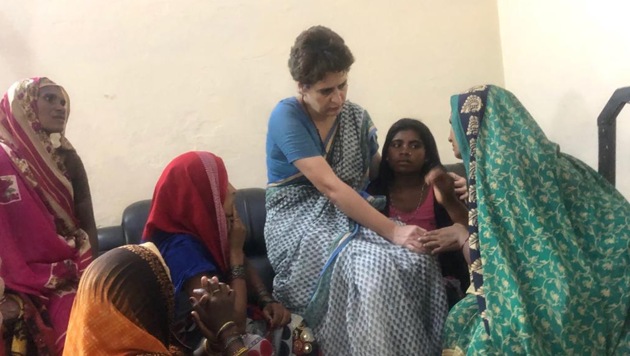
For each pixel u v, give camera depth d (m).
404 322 1.77
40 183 1.85
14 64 2.45
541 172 1.70
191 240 1.81
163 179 1.83
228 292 1.51
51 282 1.78
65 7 2.48
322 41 1.91
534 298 1.58
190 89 2.59
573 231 1.65
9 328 1.71
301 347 1.85
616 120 2.15
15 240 1.77
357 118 2.12
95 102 2.52
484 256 1.62
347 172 2.08
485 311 1.60
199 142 2.62
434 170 1.97
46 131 1.90
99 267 1.29
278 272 1.99
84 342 1.25
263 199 2.43
